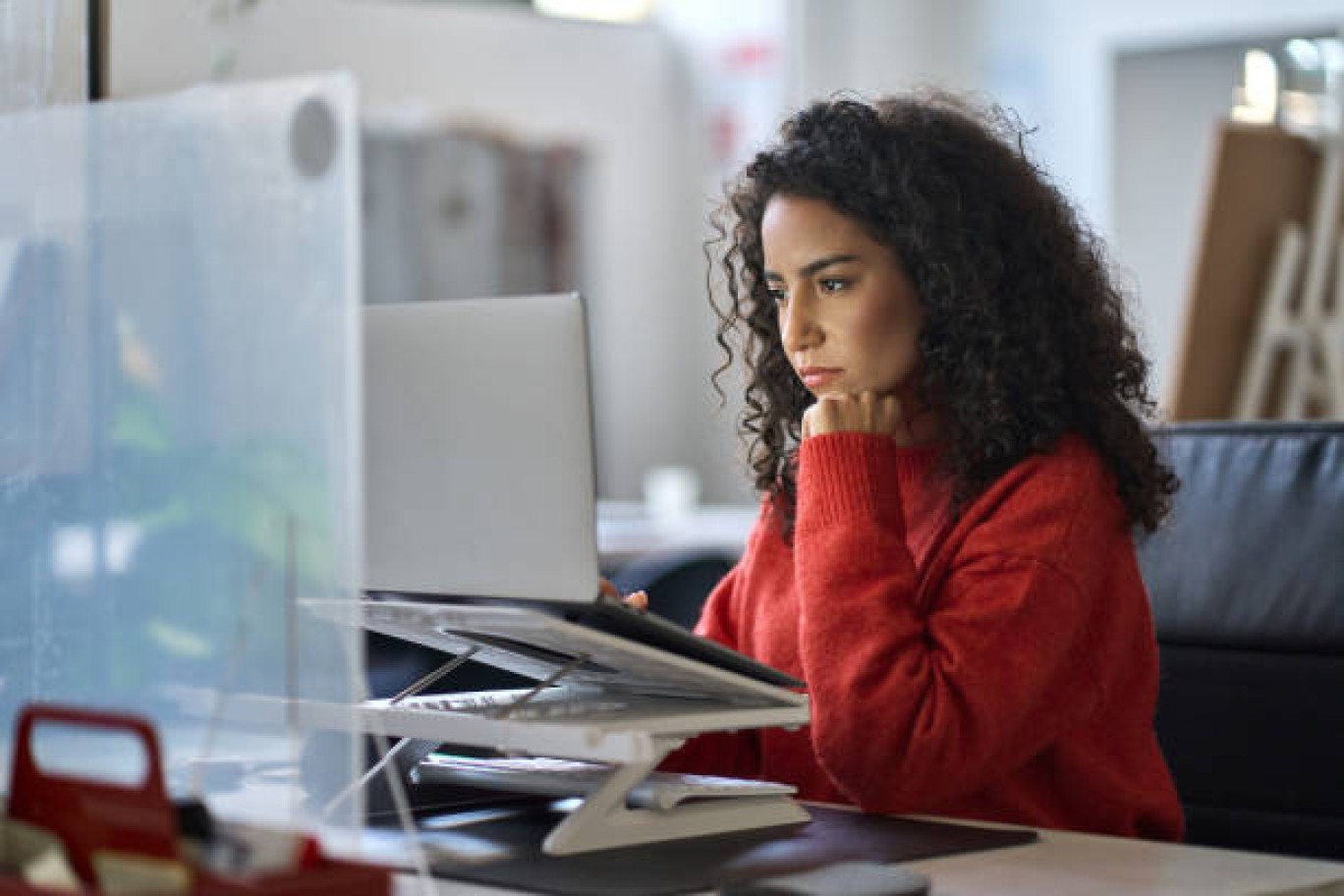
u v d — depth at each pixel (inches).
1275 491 71.5
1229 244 131.0
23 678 48.1
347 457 42.7
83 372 47.3
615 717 48.3
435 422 48.1
